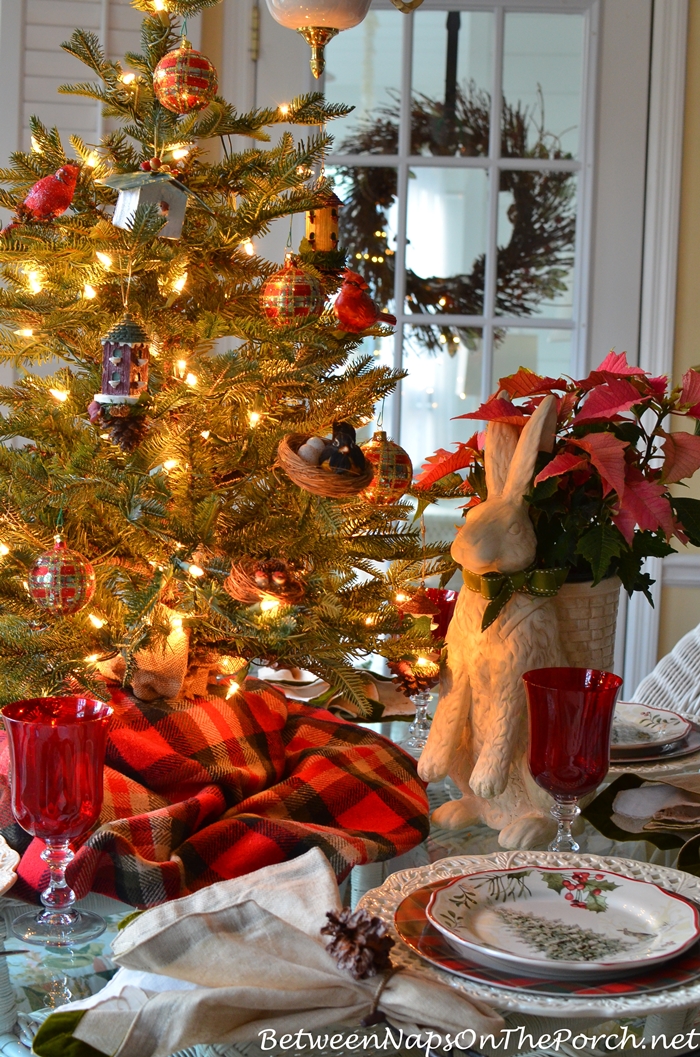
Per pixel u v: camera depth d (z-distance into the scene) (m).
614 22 2.31
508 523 0.90
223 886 0.74
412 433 2.44
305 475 0.94
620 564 0.97
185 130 1.18
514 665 0.92
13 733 0.75
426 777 0.95
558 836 0.89
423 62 2.33
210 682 1.20
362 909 0.67
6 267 1.21
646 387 0.97
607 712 0.83
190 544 1.02
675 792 0.98
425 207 2.38
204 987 0.61
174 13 1.26
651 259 2.36
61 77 2.16
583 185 2.36
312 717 1.17
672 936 0.67
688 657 1.39
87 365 1.19
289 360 1.12
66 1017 0.60
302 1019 0.60
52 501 1.03
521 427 0.97
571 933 0.69
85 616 1.05
